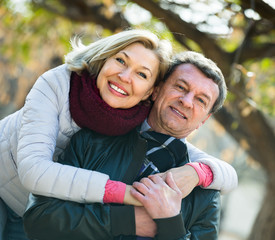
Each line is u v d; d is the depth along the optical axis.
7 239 2.57
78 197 2.11
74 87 2.36
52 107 2.31
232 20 4.48
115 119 2.31
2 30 5.88
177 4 4.44
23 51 5.87
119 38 2.33
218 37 4.61
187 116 2.38
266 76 5.79
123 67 2.30
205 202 2.35
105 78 2.31
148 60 2.31
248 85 4.57
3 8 5.52
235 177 2.47
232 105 5.26
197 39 4.59
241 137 6.12
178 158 2.43
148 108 2.48
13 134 2.43
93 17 5.44
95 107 2.29
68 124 2.37
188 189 2.26
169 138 2.42
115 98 2.31
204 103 2.39
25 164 2.13
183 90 2.39
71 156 2.31
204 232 2.33
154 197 2.16
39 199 2.14
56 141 2.39
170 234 2.14
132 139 2.41
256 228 6.37
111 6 5.27
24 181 2.12
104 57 2.33
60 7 5.57
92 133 2.41
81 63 2.38
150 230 2.17
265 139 5.64
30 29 5.93
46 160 2.14
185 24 4.53
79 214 2.12
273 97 5.70
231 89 4.67
